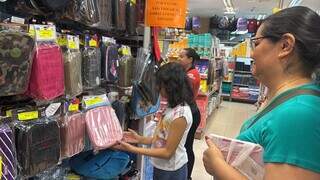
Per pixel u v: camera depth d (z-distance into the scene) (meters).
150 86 2.37
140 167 2.73
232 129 6.62
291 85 0.89
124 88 2.23
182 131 2.03
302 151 0.74
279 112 0.81
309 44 0.85
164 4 2.58
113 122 1.92
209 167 0.97
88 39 1.83
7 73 1.18
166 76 2.06
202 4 10.62
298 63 0.89
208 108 6.72
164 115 2.14
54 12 1.50
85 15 1.68
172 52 4.76
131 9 2.33
